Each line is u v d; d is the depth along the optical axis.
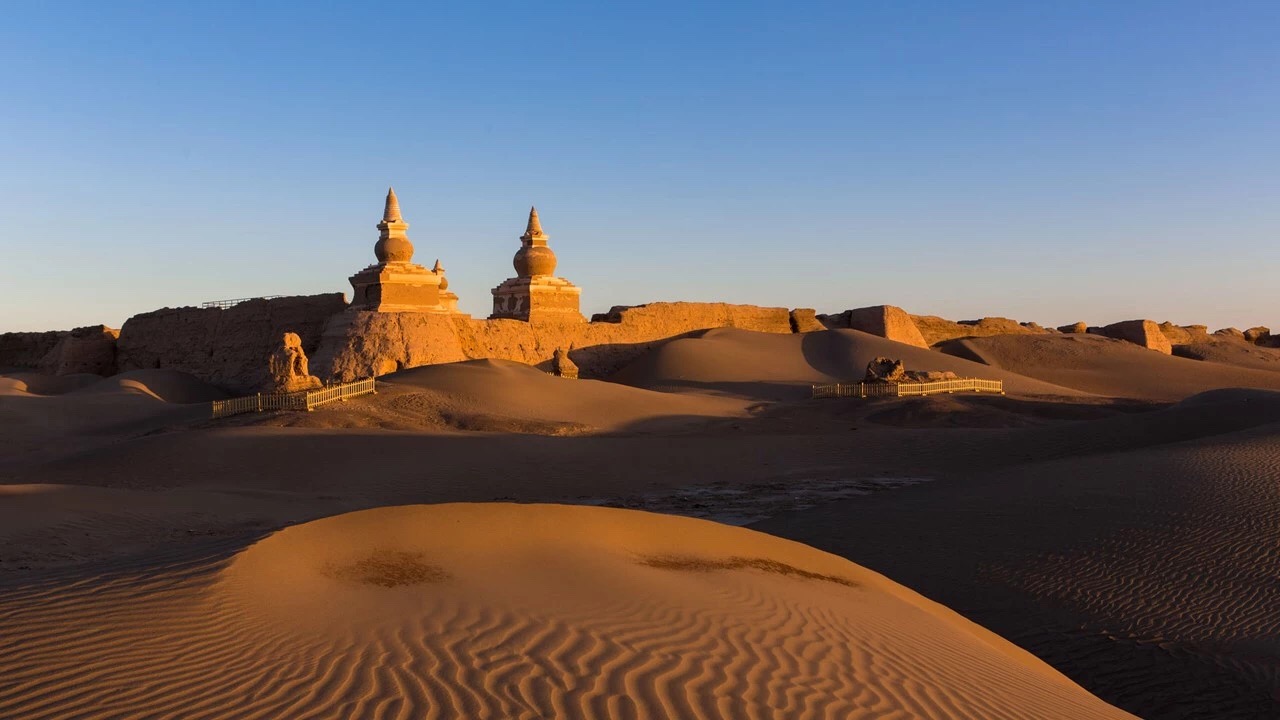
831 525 21.75
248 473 28.61
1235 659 12.67
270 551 9.41
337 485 27.23
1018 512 20.89
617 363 71.75
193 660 7.08
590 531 12.05
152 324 71.38
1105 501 20.91
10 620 7.53
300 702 6.57
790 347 77.25
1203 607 14.78
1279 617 14.21
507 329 65.06
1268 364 98.44
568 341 69.19
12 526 17.16
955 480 26.17
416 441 32.41
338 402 40.59
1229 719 10.97
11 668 6.69
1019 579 16.77
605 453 32.16
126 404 50.91
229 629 7.68
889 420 44.06
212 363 66.75
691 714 7.05
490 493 26.78
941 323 96.31
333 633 7.88
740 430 41.56
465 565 10.06
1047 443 33.91
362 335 55.56
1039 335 94.06
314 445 31.36
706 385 63.56
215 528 19.00
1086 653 13.37
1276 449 24.25
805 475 30.61
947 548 18.97
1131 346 92.12
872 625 10.49
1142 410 46.66
